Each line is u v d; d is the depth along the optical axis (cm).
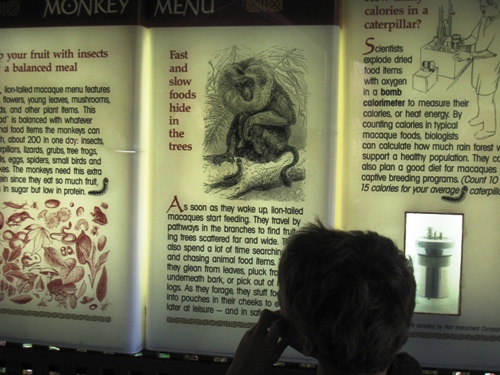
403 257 125
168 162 250
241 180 245
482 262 235
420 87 234
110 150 251
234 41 243
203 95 246
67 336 258
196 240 249
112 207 252
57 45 252
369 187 239
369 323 111
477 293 236
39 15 253
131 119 248
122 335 253
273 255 244
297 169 240
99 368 256
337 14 237
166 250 252
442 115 234
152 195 252
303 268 118
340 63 241
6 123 258
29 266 260
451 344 238
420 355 240
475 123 232
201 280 250
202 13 245
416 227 237
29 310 261
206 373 249
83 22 250
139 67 248
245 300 247
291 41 239
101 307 255
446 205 235
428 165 236
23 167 258
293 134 240
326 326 113
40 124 255
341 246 119
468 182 234
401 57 235
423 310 239
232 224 246
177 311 252
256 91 242
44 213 258
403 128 236
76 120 252
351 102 239
